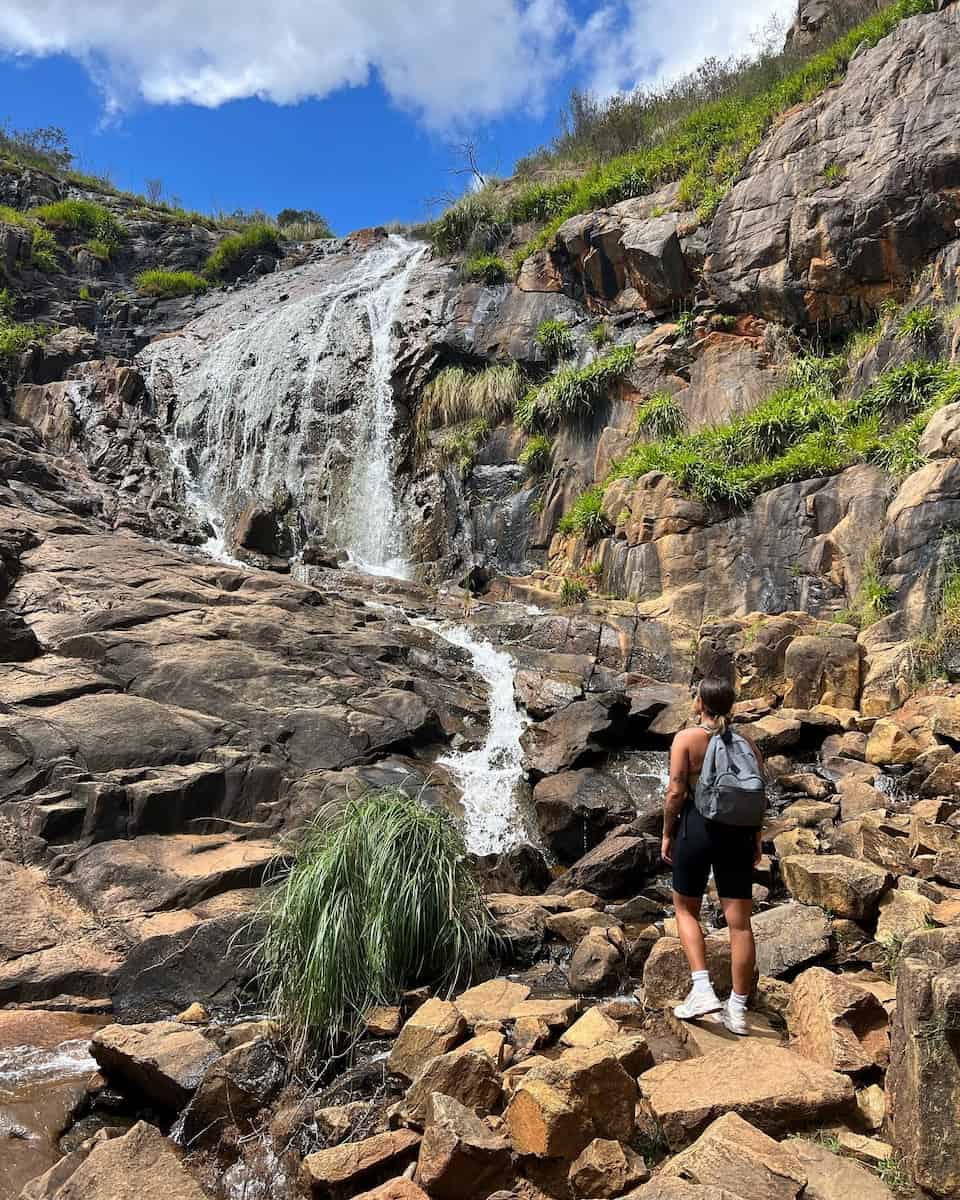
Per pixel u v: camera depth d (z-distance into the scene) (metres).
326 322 20.53
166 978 5.87
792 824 7.61
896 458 11.21
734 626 11.24
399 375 18.53
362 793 8.20
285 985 5.39
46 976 5.98
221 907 6.71
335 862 5.57
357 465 18.27
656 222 16.56
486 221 21.11
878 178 13.59
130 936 6.35
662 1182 3.19
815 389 13.64
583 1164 3.55
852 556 11.08
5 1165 4.29
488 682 11.62
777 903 6.46
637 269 16.50
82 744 8.10
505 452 16.86
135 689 9.34
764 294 14.86
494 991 5.39
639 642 11.99
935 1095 3.31
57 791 7.64
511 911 6.69
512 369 17.55
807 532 11.67
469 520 16.41
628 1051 4.17
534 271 18.53
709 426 14.38
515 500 16.12
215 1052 4.81
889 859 6.56
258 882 7.17
